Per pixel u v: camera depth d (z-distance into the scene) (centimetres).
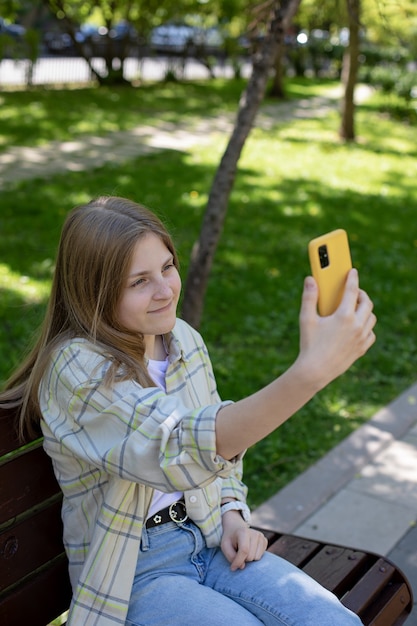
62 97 1628
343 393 450
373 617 203
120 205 178
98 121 1349
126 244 170
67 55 2619
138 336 177
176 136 1269
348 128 1332
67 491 178
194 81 2223
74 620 168
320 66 2631
